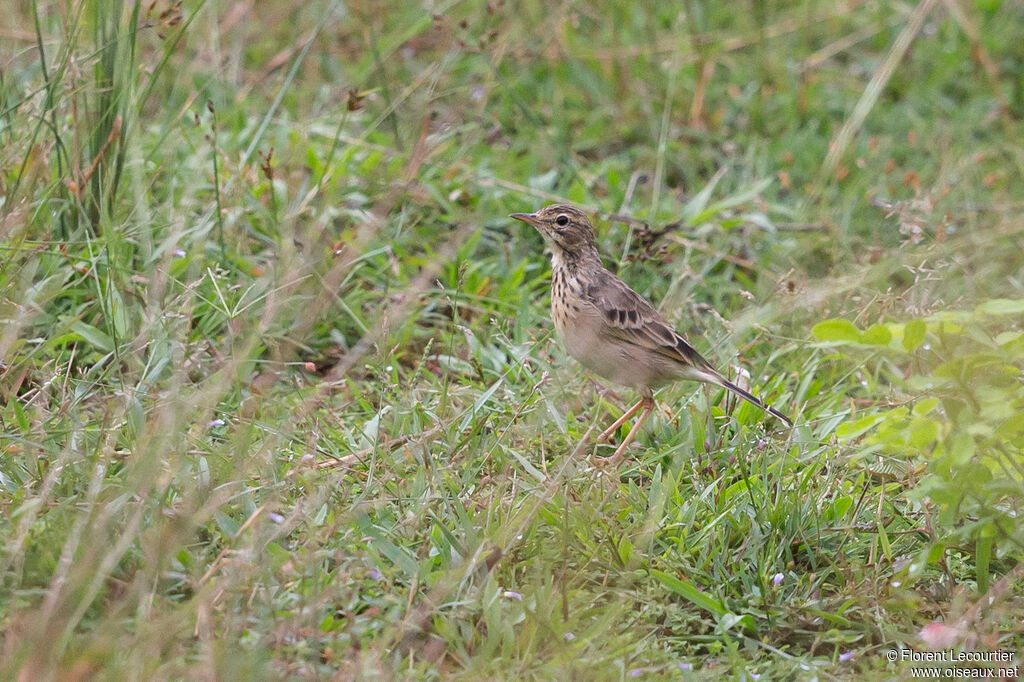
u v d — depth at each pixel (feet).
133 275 40.34
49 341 36.09
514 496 32.37
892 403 37.78
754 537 31.99
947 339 28.66
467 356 42.93
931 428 28.43
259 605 27.25
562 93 59.57
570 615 28.40
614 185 53.16
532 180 52.31
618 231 50.16
